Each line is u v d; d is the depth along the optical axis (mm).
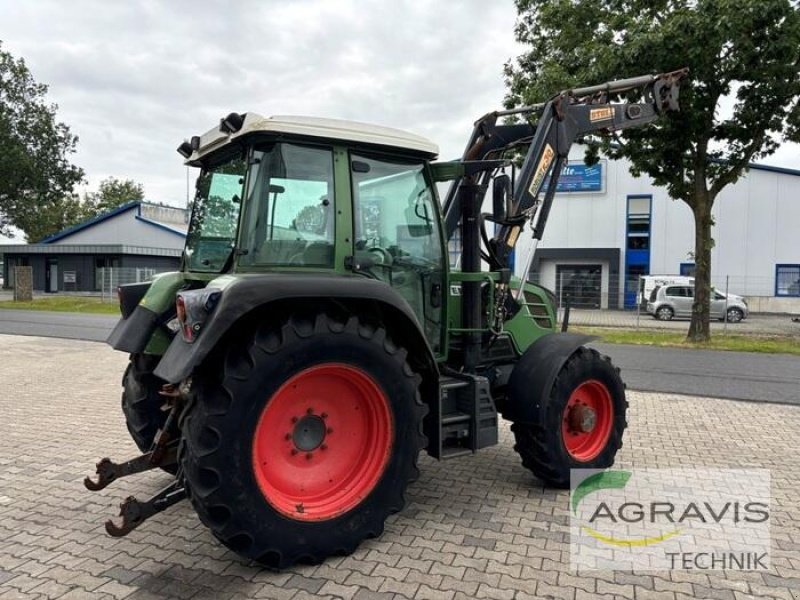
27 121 26453
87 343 12891
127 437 5590
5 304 25453
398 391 3363
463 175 4133
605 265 29250
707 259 13789
